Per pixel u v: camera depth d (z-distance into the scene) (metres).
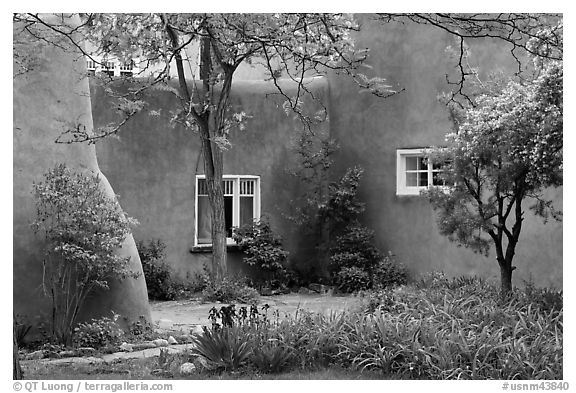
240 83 16.27
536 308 9.41
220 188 14.96
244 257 15.94
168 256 15.27
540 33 7.53
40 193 9.38
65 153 9.90
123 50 7.12
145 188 15.12
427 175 15.09
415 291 10.64
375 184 15.74
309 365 7.88
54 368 8.09
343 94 16.33
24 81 9.65
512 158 9.83
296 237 16.48
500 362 7.30
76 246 9.29
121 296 10.12
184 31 6.92
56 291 9.53
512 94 10.27
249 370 7.79
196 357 8.28
